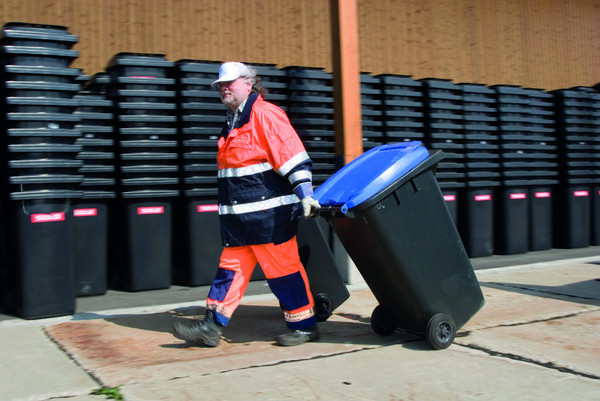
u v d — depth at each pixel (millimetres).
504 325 4301
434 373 3305
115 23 6645
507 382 3170
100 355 3639
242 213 3672
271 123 3625
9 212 4730
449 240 3750
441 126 7129
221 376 3240
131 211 5699
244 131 3666
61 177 4656
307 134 6215
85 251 5543
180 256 6098
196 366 3404
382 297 3879
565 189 8344
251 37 7441
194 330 3744
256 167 3658
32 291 4594
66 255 4723
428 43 8625
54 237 4660
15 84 4594
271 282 3791
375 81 6746
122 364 3447
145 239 5742
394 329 4078
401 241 3570
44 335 4160
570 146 8164
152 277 5797
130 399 2908
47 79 4723
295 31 7746
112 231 5961
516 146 7730
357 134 5641
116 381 3154
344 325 4379
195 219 5934
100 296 5594
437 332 3689
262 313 4793
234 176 3691
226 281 3803
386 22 8297
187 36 7047
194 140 5730
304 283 3855
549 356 3588
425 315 3738
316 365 3434
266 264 3744
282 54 7652
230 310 3795
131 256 5723
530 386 3113
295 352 3682
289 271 3787
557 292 5453
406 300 3725
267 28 7543
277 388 3066
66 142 4773
